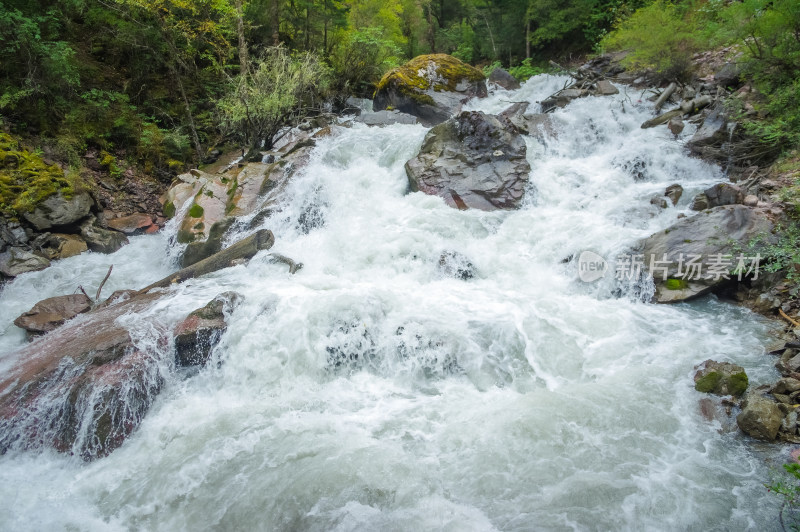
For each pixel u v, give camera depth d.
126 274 8.15
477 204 8.17
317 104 13.91
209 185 9.30
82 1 11.70
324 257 7.46
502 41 18.72
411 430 4.52
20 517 3.96
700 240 6.09
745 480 3.71
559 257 6.87
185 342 5.46
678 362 4.97
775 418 4.01
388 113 12.04
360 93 15.82
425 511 3.67
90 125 10.40
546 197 8.09
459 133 8.94
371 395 5.12
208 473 4.21
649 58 11.31
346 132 10.50
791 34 8.18
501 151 8.59
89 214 9.02
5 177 8.27
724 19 9.58
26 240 8.19
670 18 11.40
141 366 5.14
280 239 8.27
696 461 3.90
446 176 8.52
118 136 10.80
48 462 4.63
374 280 6.84
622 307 6.02
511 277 6.80
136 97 11.91
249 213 8.80
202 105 12.77
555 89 13.20
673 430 4.22
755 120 7.89
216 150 11.80
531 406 4.57
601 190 7.91
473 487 3.85
